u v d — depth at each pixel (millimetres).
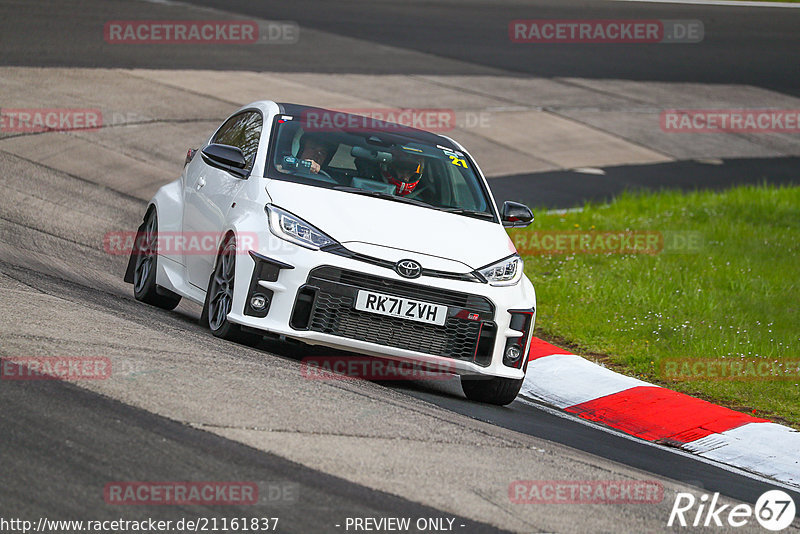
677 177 73625
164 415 18453
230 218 26719
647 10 137875
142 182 51625
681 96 98688
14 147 52188
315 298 24500
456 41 106688
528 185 65188
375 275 24594
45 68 69250
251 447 17609
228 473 16344
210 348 24141
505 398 26719
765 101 101062
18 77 65750
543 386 30094
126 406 18578
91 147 55250
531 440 22250
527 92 90188
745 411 29406
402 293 24781
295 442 18234
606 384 30016
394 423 20750
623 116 88438
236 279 25328
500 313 25578
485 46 106500
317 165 27891
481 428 22234
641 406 28406
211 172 29750
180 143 59688
